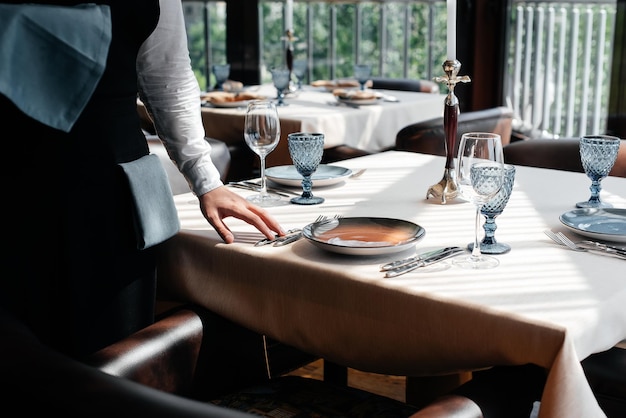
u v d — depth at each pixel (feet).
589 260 4.66
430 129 10.20
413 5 19.79
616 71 12.87
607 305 4.02
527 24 17.47
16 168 4.54
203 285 5.22
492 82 15.31
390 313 4.29
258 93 13.28
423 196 6.23
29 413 2.64
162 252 5.46
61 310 4.80
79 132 4.69
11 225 4.56
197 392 4.92
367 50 20.47
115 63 4.83
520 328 3.81
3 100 4.44
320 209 5.87
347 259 4.70
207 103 11.93
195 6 20.16
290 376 5.45
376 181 6.81
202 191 5.45
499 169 4.43
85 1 4.80
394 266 4.50
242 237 5.22
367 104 11.79
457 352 4.11
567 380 3.69
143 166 5.03
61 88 4.45
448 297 4.08
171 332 4.71
